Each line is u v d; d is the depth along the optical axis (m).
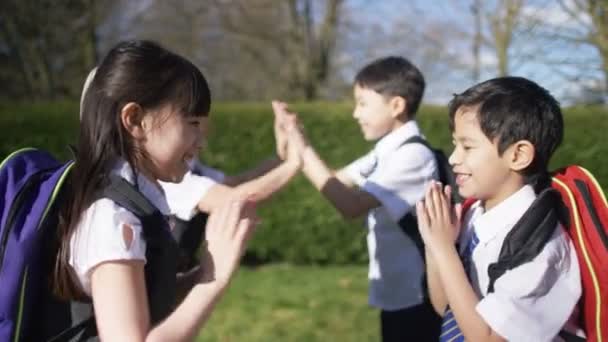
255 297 6.11
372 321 5.31
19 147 7.81
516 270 1.72
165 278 1.57
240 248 1.60
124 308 1.45
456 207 1.94
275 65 14.69
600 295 1.70
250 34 14.15
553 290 1.73
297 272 7.36
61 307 1.58
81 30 13.17
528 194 1.85
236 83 15.34
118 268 1.47
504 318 1.69
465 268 1.94
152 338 1.45
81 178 1.55
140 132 1.59
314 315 5.50
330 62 14.54
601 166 7.49
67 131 7.88
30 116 7.83
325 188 2.79
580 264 1.74
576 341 1.80
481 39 9.68
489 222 1.87
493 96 1.83
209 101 1.67
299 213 7.72
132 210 1.53
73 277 1.55
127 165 1.59
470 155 1.85
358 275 7.12
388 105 2.91
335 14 13.78
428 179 2.76
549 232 1.73
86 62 13.40
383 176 2.75
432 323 2.74
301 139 2.90
